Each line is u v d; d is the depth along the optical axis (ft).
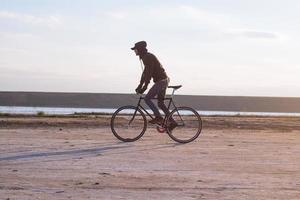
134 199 28.48
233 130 68.49
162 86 52.85
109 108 297.12
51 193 29.48
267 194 30.14
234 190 31.04
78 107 298.35
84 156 42.60
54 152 44.52
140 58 52.90
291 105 301.84
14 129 63.21
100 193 29.68
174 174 35.47
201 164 39.68
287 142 55.62
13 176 33.96
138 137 53.62
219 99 313.12
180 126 53.42
